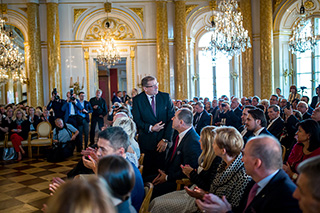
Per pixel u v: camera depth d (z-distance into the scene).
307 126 3.48
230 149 2.62
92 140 10.11
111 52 13.11
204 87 15.55
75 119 9.36
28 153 8.62
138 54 14.12
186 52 13.53
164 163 4.57
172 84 13.80
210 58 15.41
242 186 2.51
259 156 2.00
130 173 1.58
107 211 0.98
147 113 4.54
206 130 3.22
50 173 6.69
